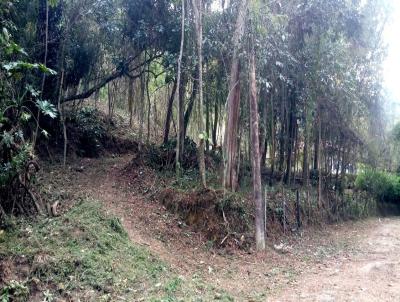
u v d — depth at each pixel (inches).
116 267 232.2
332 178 581.0
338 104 499.8
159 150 443.8
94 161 468.1
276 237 389.1
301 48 459.2
